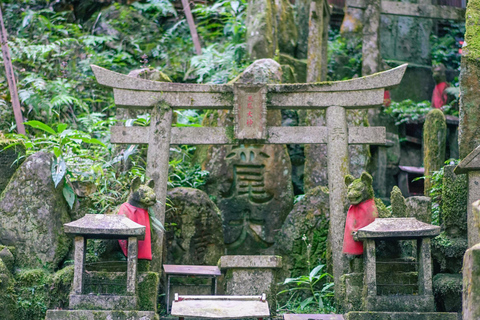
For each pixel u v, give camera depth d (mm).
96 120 8836
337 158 6348
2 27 8555
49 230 5793
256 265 5621
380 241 5578
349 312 4957
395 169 10141
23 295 5480
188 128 6477
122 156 7172
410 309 4969
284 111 9164
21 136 6848
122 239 5352
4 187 6129
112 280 5191
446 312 4953
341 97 6480
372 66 10742
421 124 11141
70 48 10602
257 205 7797
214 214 7070
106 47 11125
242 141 6414
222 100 6492
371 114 10523
